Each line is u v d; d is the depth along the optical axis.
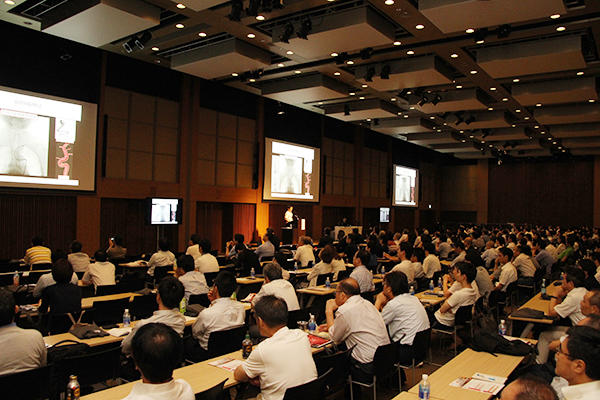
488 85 13.53
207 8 8.48
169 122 14.91
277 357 3.13
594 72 11.88
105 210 13.50
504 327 5.01
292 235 18.12
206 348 4.52
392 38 9.38
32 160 11.41
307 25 8.65
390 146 26.88
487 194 31.92
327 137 21.88
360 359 4.40
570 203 29.47
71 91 12.27
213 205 16.89
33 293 6.13
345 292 4.64
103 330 4.50
